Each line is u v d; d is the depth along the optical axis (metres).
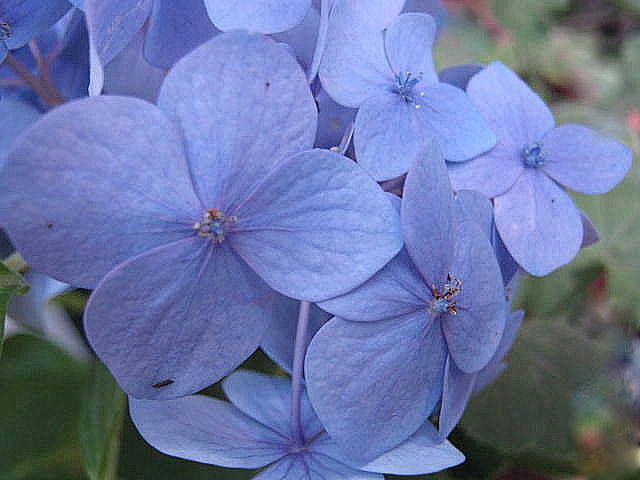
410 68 0.11
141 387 0.09
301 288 0.09
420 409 0.10
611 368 0.17
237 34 0.09
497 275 0.10
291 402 0.11
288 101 0.09
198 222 0.09
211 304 0.09
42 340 0.15
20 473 0.14
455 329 0.10
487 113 0.12
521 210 0.11
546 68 0.23
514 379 0.16
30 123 0.12
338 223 0.09
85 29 0.12
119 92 0.12
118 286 0.09
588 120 0.21
